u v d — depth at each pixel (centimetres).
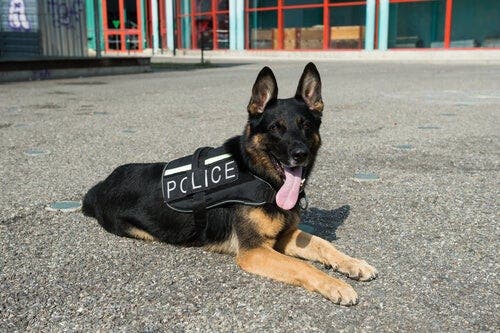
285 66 2403
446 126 856
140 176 417
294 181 360
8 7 2084
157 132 807
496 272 341
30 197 496
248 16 3488
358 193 514
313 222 439
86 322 284
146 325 282
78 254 376
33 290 320
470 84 1534
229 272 350
